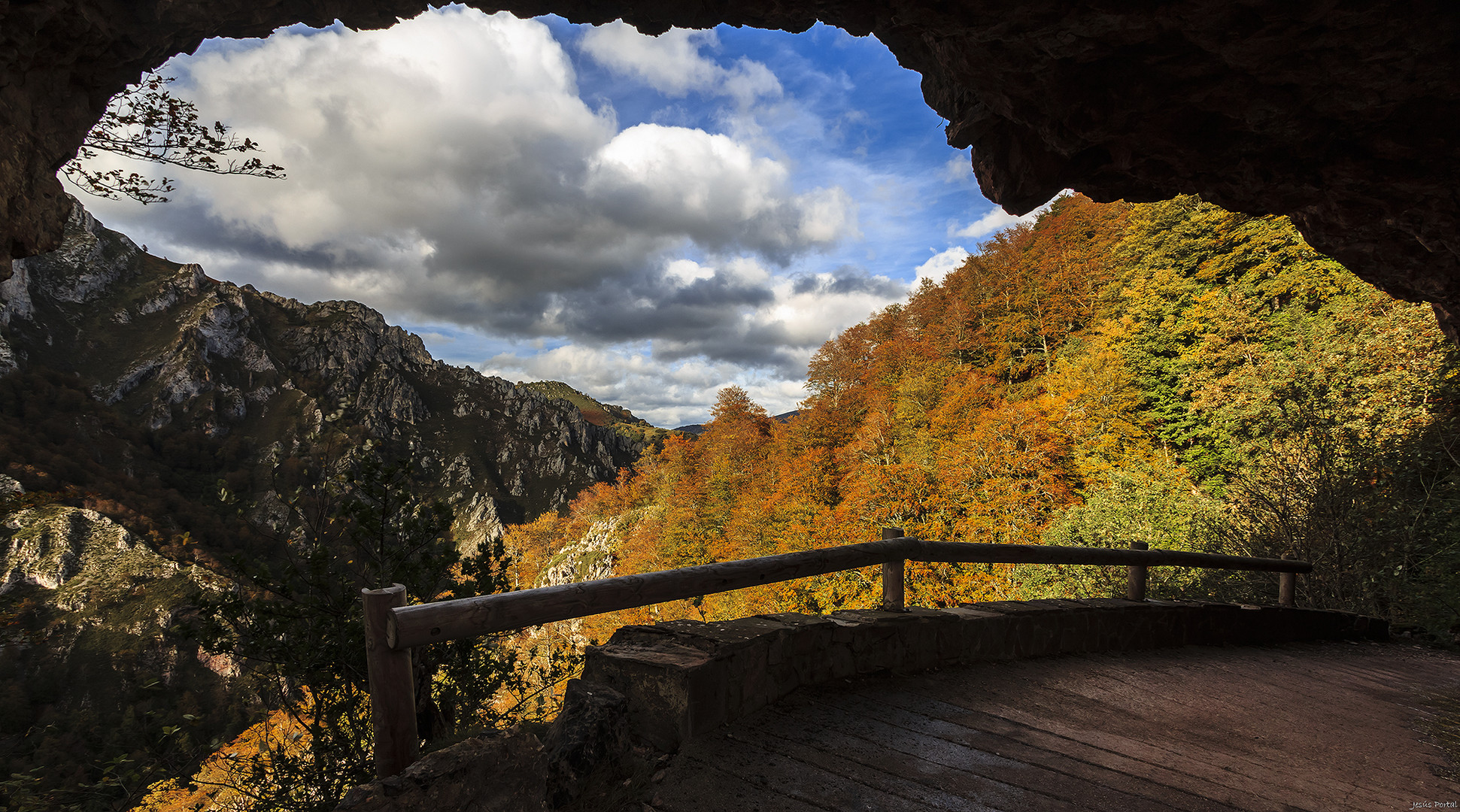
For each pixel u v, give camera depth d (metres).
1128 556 5.34
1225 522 11.30
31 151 5.06
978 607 4.53
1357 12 4.64
